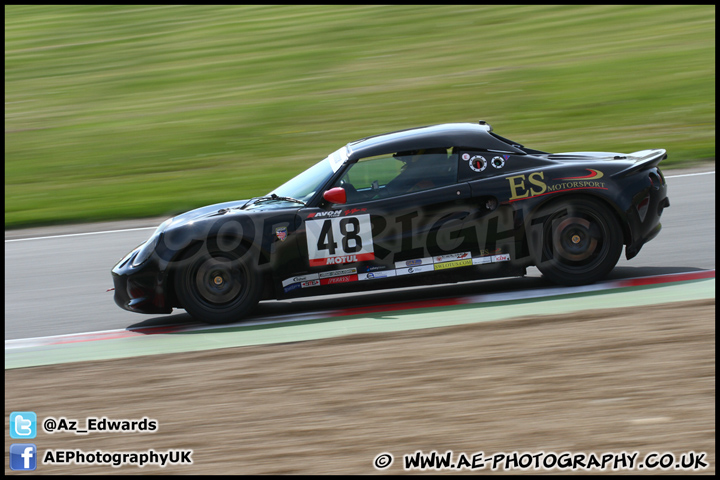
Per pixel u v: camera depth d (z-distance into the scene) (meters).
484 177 17.41
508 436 10.64
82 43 63.94
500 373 12.77
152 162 37.59
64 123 45.62
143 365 14.88
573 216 17.28
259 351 15.12
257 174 34.06
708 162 30.41
